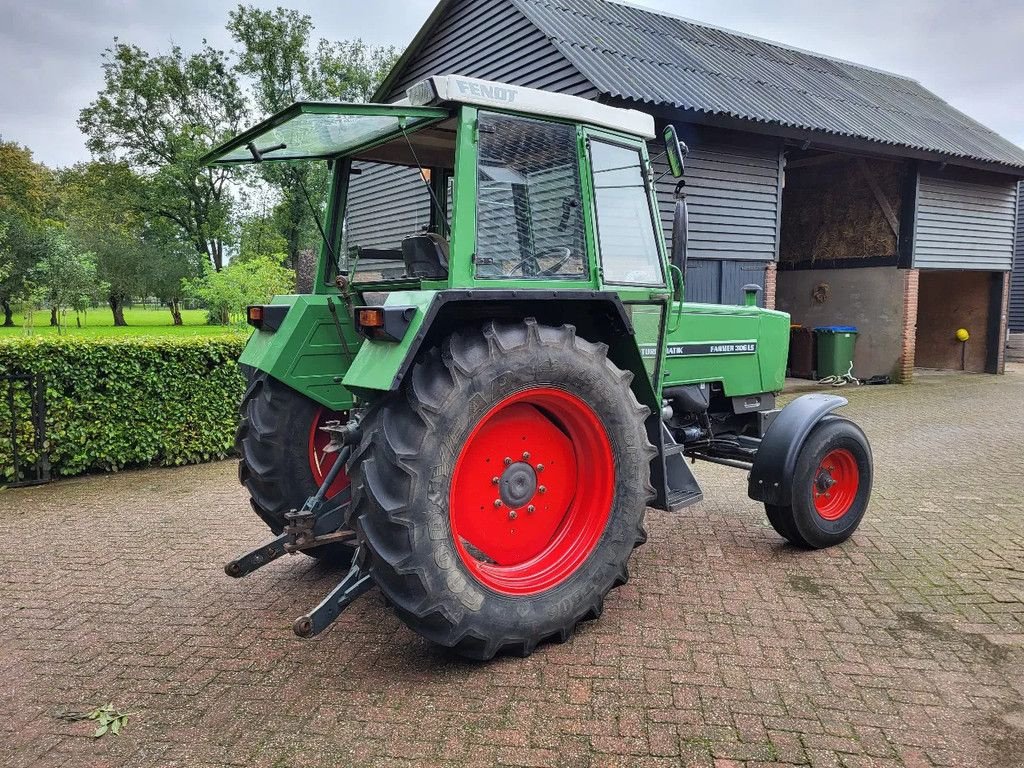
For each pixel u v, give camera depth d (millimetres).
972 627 3160
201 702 2613
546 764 2240
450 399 2619
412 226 3572
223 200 33312
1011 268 14125
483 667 2840
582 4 11031
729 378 4594
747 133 9758
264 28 31594
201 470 6410
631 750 2307
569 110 3094
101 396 6105
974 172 13062
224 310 15141
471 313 2979
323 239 3719
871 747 2314
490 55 9766
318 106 2559
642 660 2887
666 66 9586
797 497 3947
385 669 2840
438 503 2604
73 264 27203
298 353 3518
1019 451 6961
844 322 13438
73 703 2621
